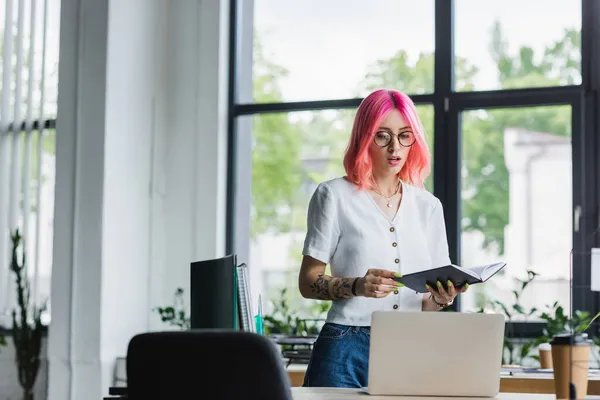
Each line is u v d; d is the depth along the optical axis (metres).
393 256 3.20
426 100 6.27
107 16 5.91
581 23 6.04
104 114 5.85
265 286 6.47
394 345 2.71
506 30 6.18
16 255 6.02
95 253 5.79
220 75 6.55
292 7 6.63
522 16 6.16
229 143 6.64
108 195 5.86
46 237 6.18
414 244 3.23
